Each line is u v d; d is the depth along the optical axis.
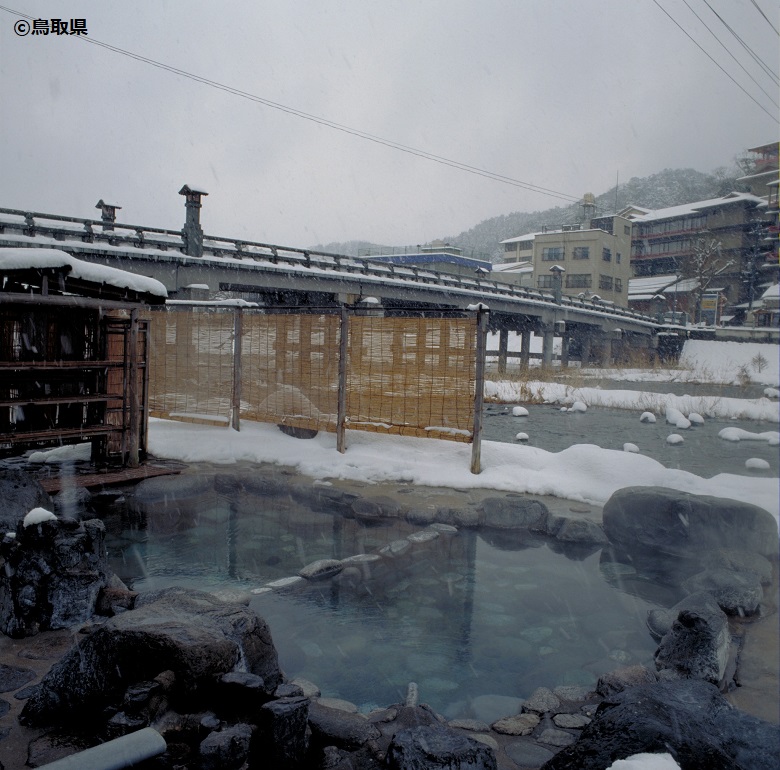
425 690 3.43
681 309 45.78
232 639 2.91
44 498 5.47
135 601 3.80
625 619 4.36
